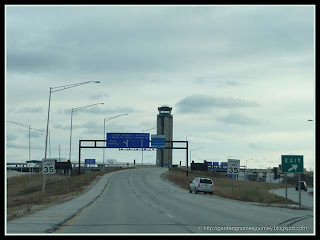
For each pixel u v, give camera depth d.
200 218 21.95
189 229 17.38
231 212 26.38
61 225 18.31
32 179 98.50
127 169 129.62
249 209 29.97
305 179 139.25
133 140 83.25
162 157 169.38
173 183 80.81
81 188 60.38
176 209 27.98
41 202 34.88
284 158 32.59
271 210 29.84
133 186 67.81
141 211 26.06
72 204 32.28
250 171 175.50
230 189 80.94
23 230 16.61
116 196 44.88
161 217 22.22
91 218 21.39
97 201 36.41
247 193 68.44
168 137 163.25
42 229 16.92
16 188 80.56
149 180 85.62
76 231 16.47
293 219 22.97
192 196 47.44
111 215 23.16
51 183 82.62
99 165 159.88
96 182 75.56
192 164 121.12
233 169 44.00
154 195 47.47
